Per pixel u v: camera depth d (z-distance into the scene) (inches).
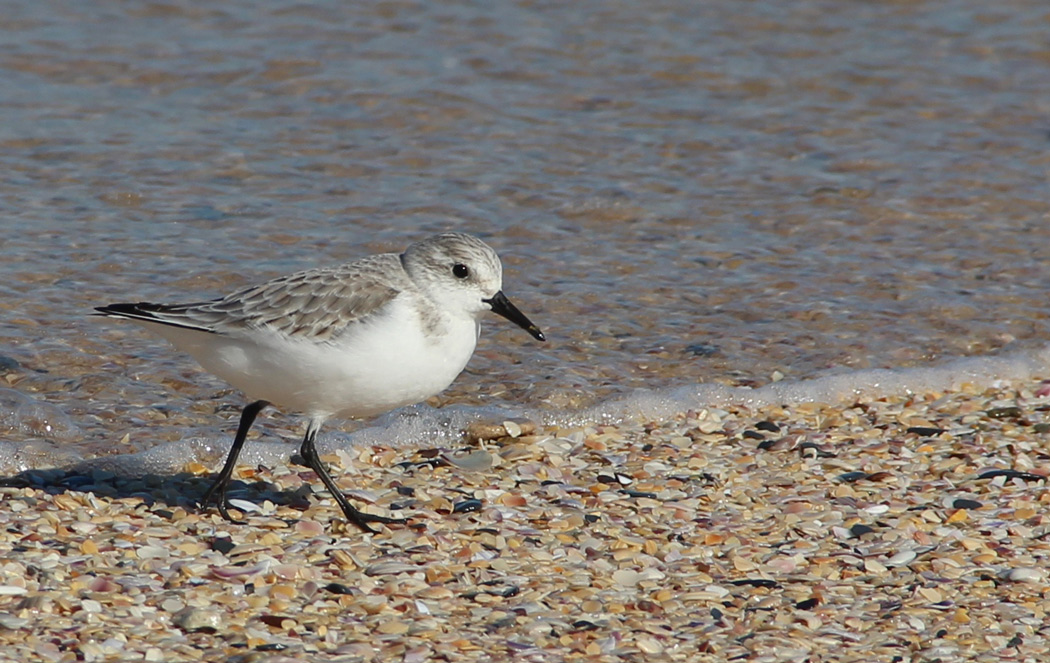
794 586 353.7
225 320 363.9
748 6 967.6
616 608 338.6
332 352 361.4
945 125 800.9
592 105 802.2
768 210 681.6
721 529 389.4
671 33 913.5
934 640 326.6
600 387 507.8
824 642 325.1
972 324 570.9
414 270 373.1
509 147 740.7
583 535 381.4
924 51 909.2
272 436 461.4
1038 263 632.4
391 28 889.5
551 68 847.7
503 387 505.4
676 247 636.1
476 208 666.8
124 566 345.7
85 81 788.0
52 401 471.5
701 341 548.7
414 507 400.5
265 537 370.6
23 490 394.6
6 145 698.2
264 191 672.4
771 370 528.1
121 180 669.9
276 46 848.9
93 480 422.0
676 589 350.9
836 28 939.3
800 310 578.2
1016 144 775.1
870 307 583.8
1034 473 432.1
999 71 881.5
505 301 378.9
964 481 427.2
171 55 826.8
